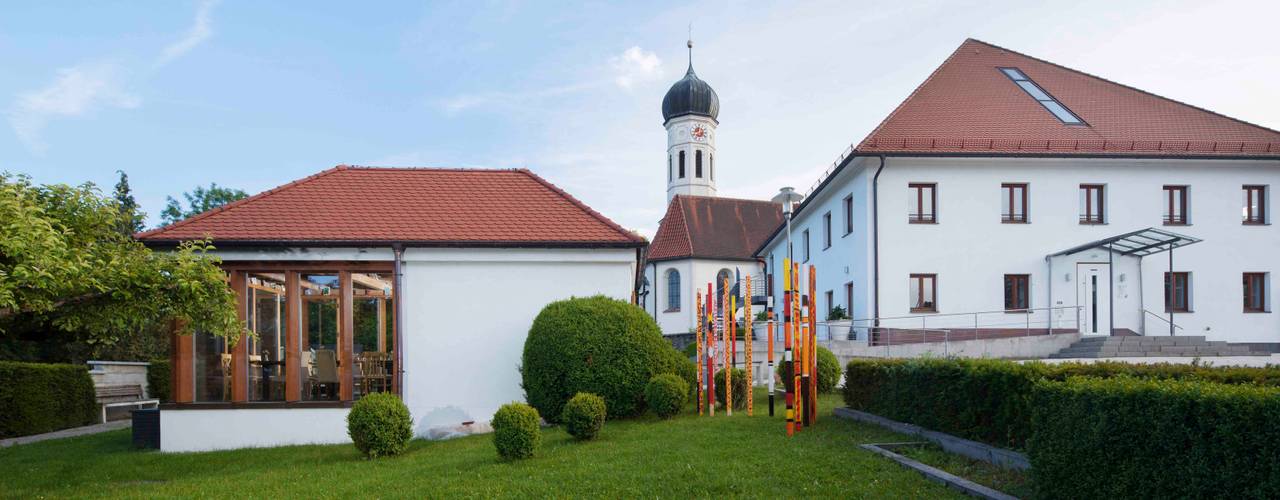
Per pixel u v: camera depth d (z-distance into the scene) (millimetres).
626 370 11977
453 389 12969
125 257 8680
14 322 9562
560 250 13273
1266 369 7273
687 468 7902
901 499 6449
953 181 22141
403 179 15016
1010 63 27922
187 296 8742
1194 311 22641
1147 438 5078
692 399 13797
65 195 9023
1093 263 22297
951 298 21875
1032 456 6199
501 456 9031
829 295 27062
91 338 10477
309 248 12430
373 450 9875
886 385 10336
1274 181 23062
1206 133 23562
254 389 12531
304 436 12086
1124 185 22594
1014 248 22141
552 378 11945
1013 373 7516
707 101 60219
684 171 60219
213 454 11211
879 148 21703
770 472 7625
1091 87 26656
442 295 13031
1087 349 19875
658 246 44156
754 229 45625
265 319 13180
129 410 20578
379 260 12719
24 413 15508
